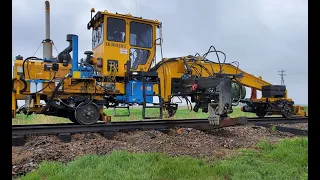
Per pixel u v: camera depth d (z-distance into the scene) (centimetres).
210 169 429
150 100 903
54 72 819
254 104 1310
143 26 967
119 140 704
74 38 834
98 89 844
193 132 776
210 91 891
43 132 689
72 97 805
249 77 1263
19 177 412
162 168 420
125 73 900
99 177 387
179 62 997
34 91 778
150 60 975
